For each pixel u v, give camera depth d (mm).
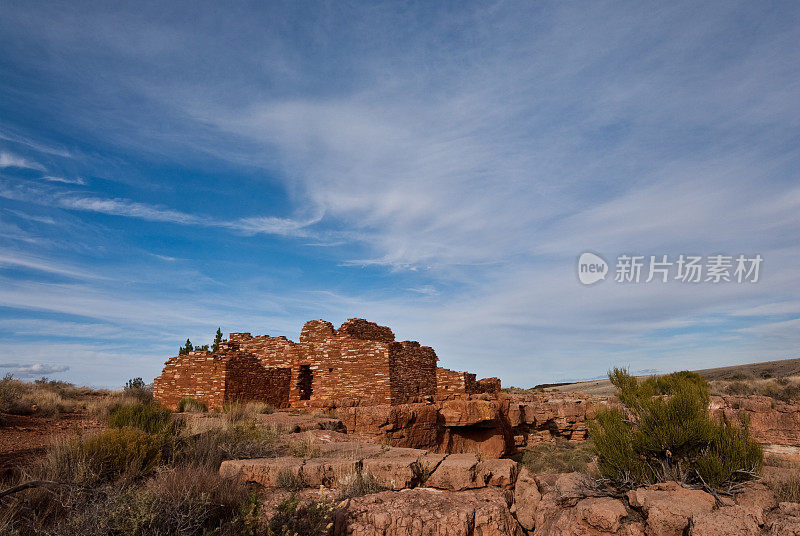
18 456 10477
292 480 8672
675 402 8570
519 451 30719
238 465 9203
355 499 7367
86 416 18719
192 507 6961
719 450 8031
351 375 30734
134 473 8930
